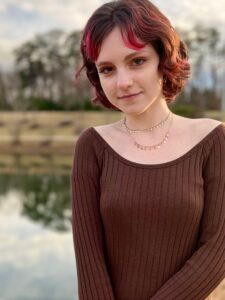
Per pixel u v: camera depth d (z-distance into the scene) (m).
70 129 44.38
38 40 65.06
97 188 1.96
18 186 22.81
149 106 1.92
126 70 1.81
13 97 65.31
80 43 2.02
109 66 1.83
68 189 22.09
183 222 1.77
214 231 1.80
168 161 1.85
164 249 1.79
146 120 1.95
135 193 1.80
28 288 9.04
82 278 1.94
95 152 1.99
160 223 1.78
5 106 63.66
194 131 1.91
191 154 1.85
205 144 1.87
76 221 1.98
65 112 52.19
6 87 66.00
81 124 44.75
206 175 1.86
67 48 61.25
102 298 1.88
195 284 1.74
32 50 64.94
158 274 1.81
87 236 1.94
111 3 1.83
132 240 1.82
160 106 1.96
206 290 1.77
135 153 1.91
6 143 40.00
